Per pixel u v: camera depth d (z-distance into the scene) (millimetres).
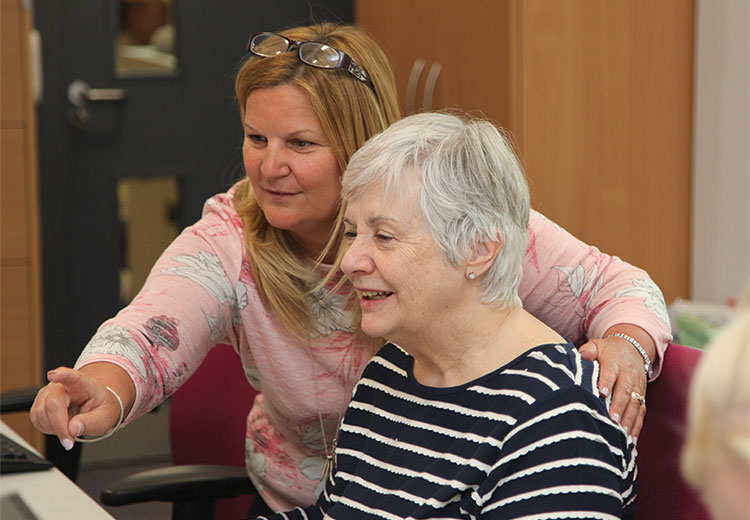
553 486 1229
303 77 1527
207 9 4281
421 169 1312
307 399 1715
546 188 3205
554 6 3143
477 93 3342
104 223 4266
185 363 1566
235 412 2068
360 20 4168
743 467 638
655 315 1532
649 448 1412
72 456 2105
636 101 3234
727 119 3111
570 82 3188
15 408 2141
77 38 4137
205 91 4320
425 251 1314
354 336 1665
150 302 1562
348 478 1484
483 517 1277
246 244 1642
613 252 3279
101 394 1323
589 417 1249
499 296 1342
